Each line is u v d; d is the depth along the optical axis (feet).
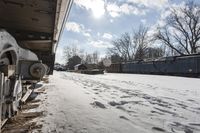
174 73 78.89
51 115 13.01
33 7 16.90
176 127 12.10
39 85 29.94
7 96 9.53
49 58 38.11
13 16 19.13
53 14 18.43
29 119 11.64
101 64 188.14
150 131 11.16
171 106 18.21
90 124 11.76
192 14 152.25
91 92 25.32
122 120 12.99
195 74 67.67
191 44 153.89
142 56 209.15
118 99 20.88
